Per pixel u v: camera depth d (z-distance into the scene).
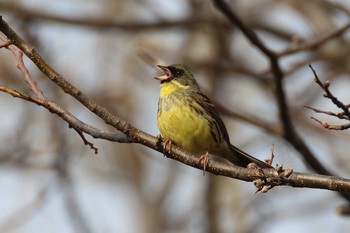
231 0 16.81
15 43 7.55
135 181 16.48
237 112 11.95
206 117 10.52
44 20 15.66
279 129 11.61
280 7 16.86
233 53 16.98
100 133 7.99
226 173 8.13
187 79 11.02
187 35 16.98
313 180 7.60
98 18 16.02
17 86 14.44
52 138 13.30
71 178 12.84
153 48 15.98
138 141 8.22
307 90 15.52
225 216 15.34
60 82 7.67
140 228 15.72
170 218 15.85
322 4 15.75
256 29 16.84
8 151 13.27
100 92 15.34
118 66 16.36
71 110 14.36
